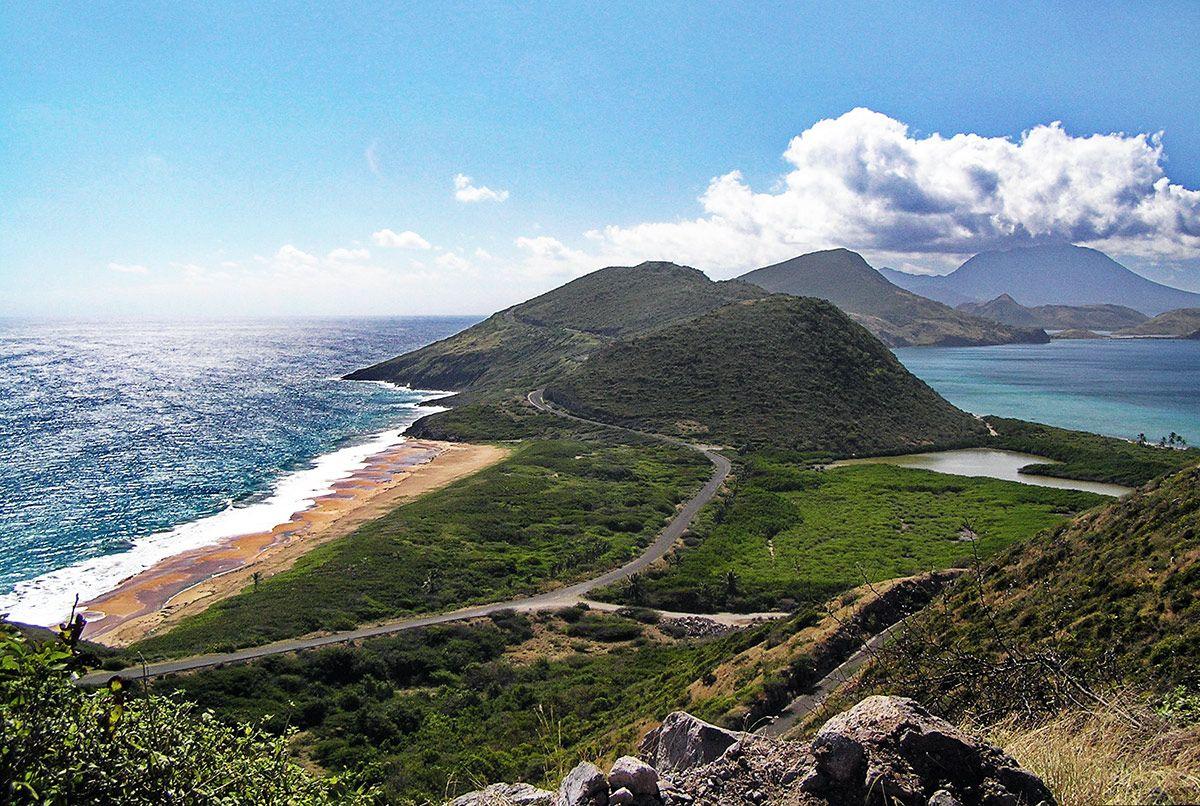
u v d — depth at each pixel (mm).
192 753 6234
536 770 15477
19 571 57250
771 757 5258
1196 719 5684
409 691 38188
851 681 19016
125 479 87438
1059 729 5797
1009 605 21688
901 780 4438
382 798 17812
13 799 4840
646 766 4918
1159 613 16781
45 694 5086
